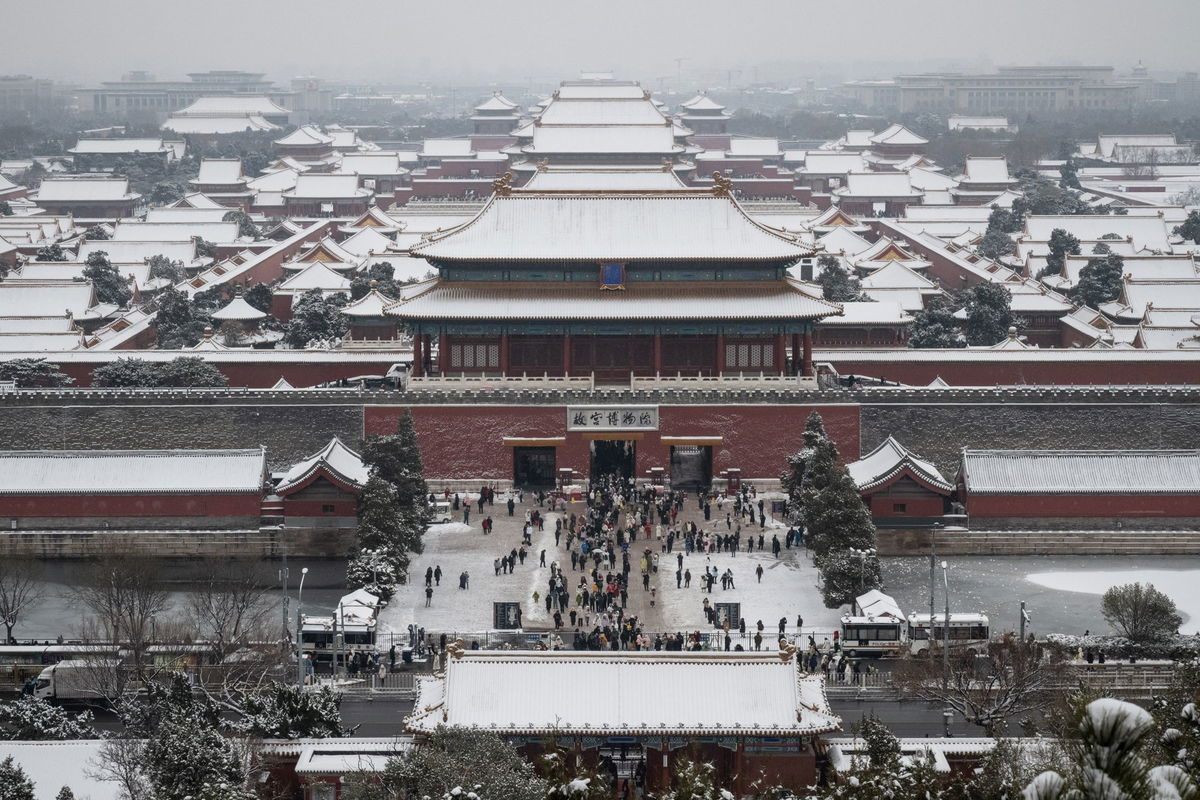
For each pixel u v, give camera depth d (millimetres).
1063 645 157875
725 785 122875
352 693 152250
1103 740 37219
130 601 167125
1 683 156375
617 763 125875
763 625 173125
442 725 118062
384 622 175875
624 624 170375
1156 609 163250
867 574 175500
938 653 159125
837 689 153125
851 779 100188
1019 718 145125
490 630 171375
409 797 107812
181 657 152500
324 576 197625
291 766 124562
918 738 126938
